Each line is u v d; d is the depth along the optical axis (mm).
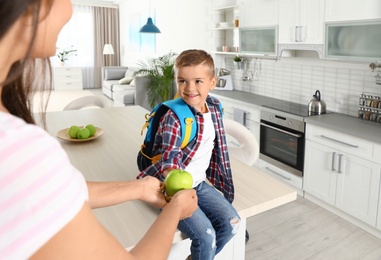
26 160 375
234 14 4844
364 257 2523
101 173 1602
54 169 395
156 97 6398
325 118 3266
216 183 1360
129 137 2191
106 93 9164
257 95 4621
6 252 360
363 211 2830
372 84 3229
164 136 1160
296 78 4082
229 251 1574
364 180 2787
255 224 2973
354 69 3375
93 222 447
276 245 2666
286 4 3545
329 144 3053
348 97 3475
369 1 2738
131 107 3168
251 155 2010
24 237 367
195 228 1052
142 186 886
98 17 10906
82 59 11117
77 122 2590
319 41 3240
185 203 708
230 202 1300
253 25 4070
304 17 3357
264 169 3891
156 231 597
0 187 359
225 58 5277
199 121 1210
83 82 11289
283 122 3541
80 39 10961
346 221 3027
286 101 4195
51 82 551
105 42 11148
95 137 2102
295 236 2791
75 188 418
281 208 3248
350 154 2873
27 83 546
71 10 461
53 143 413
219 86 5066
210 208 1146
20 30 397
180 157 1150
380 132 2746
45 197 381
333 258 2512
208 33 5465
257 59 4637
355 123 3059
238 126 2078
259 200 1320
